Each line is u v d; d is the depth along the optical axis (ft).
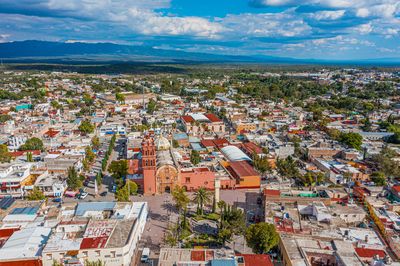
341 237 373.81
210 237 427.33
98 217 400.06
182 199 459.73
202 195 480.23
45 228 367.66
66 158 644.69
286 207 455.63
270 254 369.91
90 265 302.66
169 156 613.52
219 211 498.69
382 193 513.45
